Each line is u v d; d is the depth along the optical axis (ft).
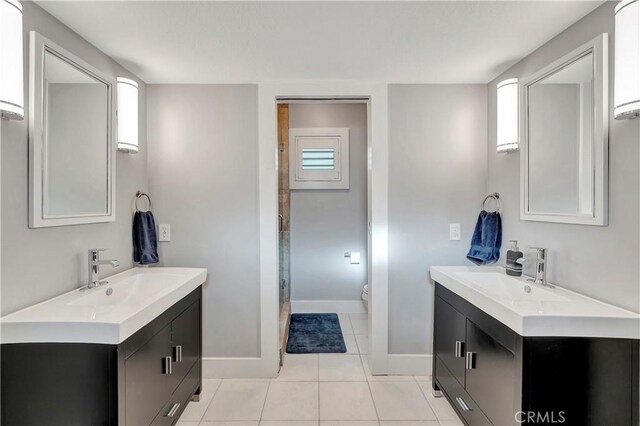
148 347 4.79
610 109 4.64
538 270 5.81
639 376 4.15
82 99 5.56
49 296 4.90
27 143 4.55
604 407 4.22
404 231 7.98
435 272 7.13
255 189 7.88
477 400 5.42
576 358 4.22
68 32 5.35
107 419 3.94
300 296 12.36
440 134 7.93
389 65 6.90
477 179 7.95
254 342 7.97
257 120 7.84
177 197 7.84
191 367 6.55
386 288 7.95
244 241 7.91
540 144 6.03
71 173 5.29
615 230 4.57
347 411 6.57
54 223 4.92
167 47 6.07
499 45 6.04
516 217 6.82
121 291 5.98
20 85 4.09
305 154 12.23
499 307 4.67
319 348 9.46
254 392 7.27
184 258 7.89
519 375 4.27
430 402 6.89
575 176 5.18
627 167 4.40
